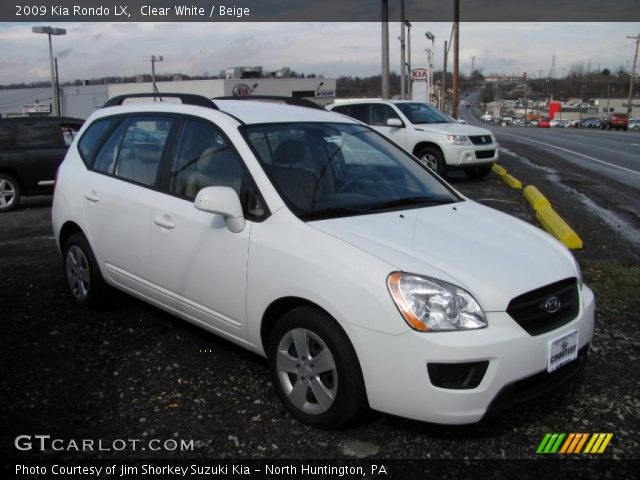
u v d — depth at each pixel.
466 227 3.64
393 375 2.92
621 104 109.00
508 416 3.43
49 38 32.69
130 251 4.40
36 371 3.92
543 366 3.04
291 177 3.70
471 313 2.92
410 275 2.97
